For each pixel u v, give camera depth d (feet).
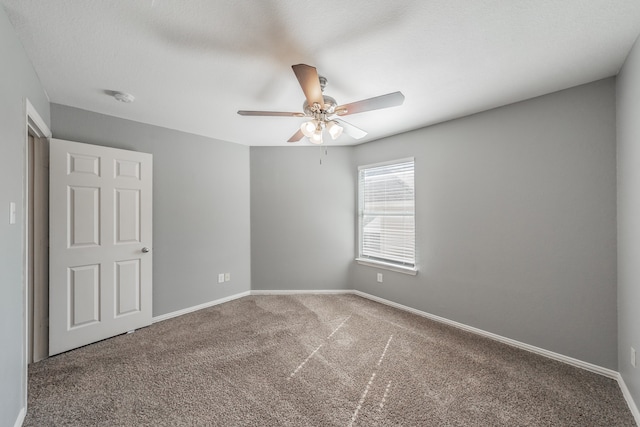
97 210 7.98
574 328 6.65
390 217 11.14
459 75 6.21
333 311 10.36
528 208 7.38
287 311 10.38
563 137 6.81
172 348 7.56
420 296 9.98
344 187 12.57
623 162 5.68
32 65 5.74
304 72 4.69
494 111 8.02
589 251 6.44
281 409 5.22
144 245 8.96
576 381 6.03
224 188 11.64
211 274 11.16
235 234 12.03
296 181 12.64
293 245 12.69
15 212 4.70
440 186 9.35
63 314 7.33
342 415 5.07
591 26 4.58
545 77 6.25
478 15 4.33
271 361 6.89
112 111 8.31
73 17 4.36
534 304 7.28
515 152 7.60
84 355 7.19
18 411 4.78
